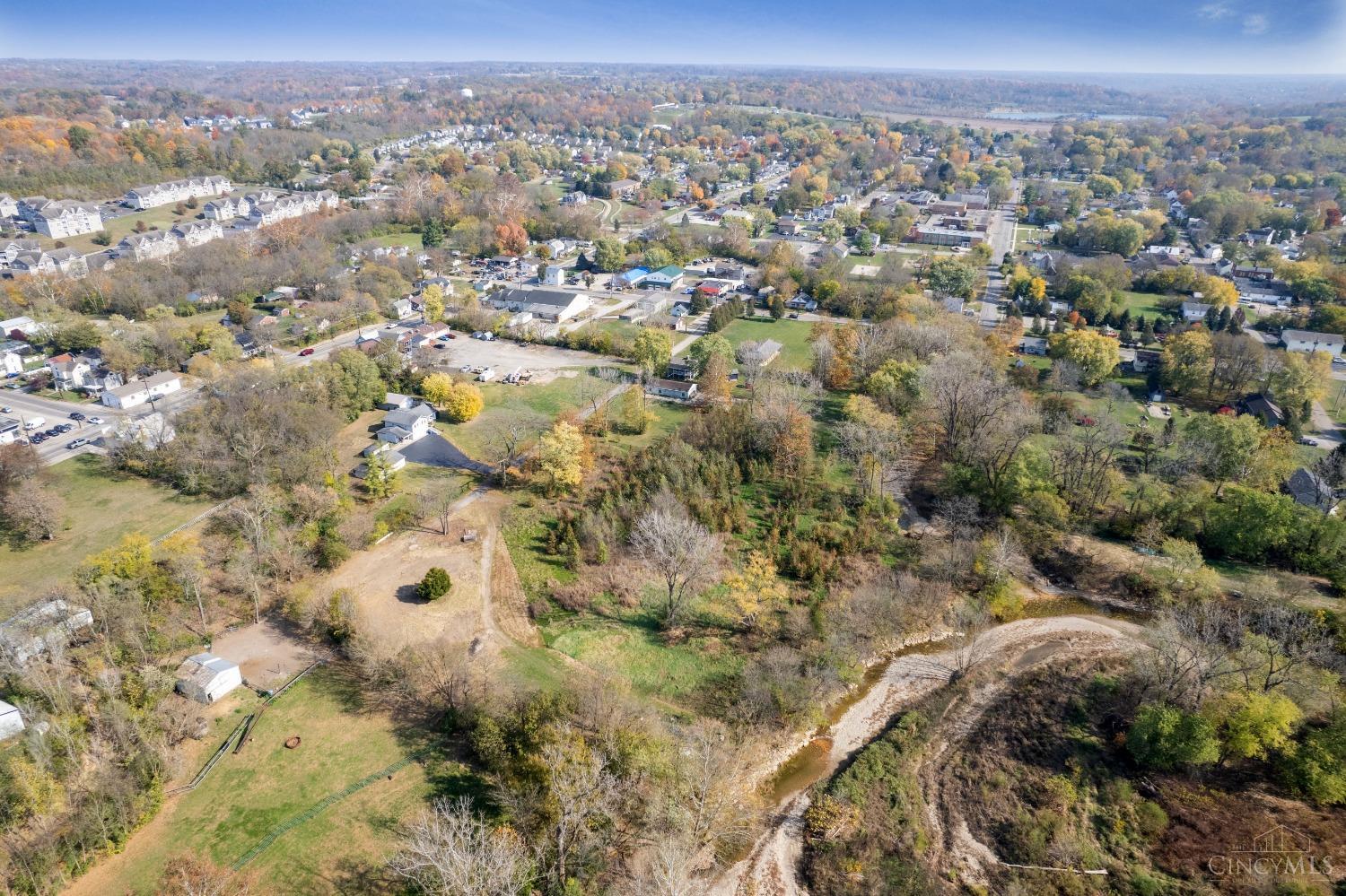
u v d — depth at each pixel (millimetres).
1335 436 114250
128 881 48031
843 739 62781
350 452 106312
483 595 78312
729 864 51844
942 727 63594
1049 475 93062
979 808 55844
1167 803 55094
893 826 54156
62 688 57625
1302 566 79812
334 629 69000
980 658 71188
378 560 83500
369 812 53000
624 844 50719
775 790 58125
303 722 61031
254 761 57188
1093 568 82875
